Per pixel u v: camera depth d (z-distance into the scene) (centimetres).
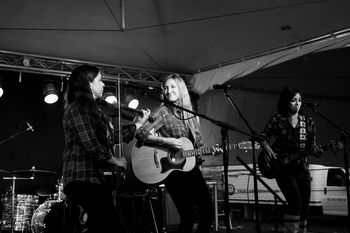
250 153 695
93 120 253
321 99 640
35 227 517
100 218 249
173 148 344
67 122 257
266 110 685
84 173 249
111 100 671
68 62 692
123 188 695
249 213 720
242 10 521
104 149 248
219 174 642
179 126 347
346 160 362
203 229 317
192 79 775
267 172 362
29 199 615
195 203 324
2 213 650
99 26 569
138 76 754
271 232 564
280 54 630
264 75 661
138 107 780
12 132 706
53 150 733
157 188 602
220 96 739
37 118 729
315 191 615
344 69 589
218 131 736
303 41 600
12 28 570
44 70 673
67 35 599
